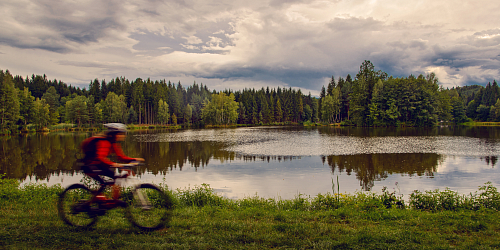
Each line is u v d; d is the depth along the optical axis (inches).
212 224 208.5
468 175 647.8
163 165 828.6
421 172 689.6
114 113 3875.5
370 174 672.4
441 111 3031.5
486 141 1428.4
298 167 775.1
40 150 1267.2
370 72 3132.4
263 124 5012.3
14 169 795.4
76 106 3280.0
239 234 188.4
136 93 4559.5
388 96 2874.0
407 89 2802.7
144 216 220.1
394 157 932.6
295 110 5369.1
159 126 3956.7
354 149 1150.3
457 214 245.8
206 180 616.4
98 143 189.3
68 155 1099.9
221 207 314.0
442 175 650.8
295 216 242.2
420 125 2810.0
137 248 165.3
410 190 514.6
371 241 180.1
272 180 612.4
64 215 201.0
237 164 834.8
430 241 180.9
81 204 194.4
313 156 975.6
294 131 2620.6
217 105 4232.3
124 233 189.5
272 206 319.6
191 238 180.2
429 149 1125.7
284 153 1056.8
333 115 3905.0
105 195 196.5
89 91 5423.2
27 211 248.2
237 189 527.8
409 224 223.0
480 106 4205.2
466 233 201.5
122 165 194.9
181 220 219.3
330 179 618.5
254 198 371.2
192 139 1780.3
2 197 326.6
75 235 182.5
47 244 170.4
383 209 268.7
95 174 187.0
